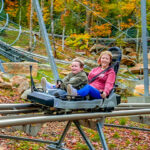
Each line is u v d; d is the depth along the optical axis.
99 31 20.02
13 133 6.69
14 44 20.08
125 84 13.27
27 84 10.23
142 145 6.77
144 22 8.35
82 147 6.16
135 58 19.39
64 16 21.08
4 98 9.16
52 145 5.45
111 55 4.48
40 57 16.06
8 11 26.36
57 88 4.16
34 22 25.48
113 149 6.30
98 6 20.59
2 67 12.04
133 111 4.71
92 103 3.98
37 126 4.22
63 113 3.97
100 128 4.33
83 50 20.44
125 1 21.11
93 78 4.37
